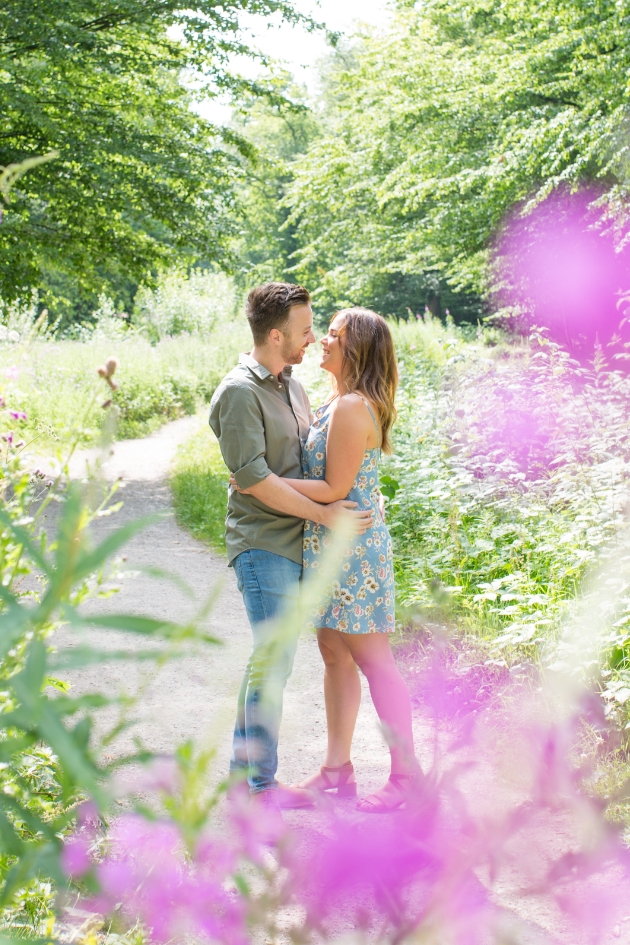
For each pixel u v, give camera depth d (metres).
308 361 14.13
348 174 22.16
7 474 2.17
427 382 10.41
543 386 7.32
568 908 0.75
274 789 2.98
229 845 0.82
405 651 4.37
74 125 11.34
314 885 0.74
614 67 13.82
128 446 15.30
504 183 16.52
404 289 36.66
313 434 3.32
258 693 2.91
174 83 12.95
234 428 3.13
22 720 0.58
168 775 0.71
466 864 0.68
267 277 30.09
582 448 6.41
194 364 21.70
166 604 6.04
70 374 16.58
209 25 11.78
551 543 5.19
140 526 0.60
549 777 0.77
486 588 4.58
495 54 18.88
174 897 0.84
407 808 0.73
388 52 21.03
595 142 13.86
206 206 12.62
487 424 7.15
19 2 10.60
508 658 4.09
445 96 18.30
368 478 3.25
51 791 1.78
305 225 26.14
